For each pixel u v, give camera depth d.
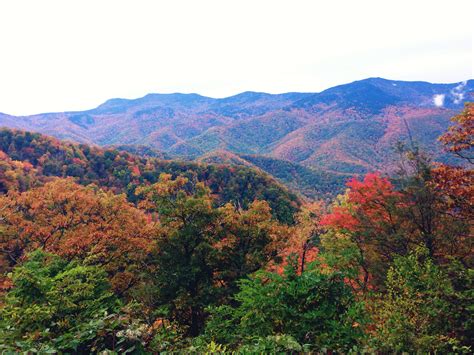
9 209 22.38
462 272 7.16
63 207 23.94
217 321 7.77
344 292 6.54
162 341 5.20
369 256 14.05
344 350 5.42
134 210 26.05
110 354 4.23
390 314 6.32
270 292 6.69
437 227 12.75
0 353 4.02
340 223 16.05
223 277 17.61
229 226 19.02
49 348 4.19
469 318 5.87
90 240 19.78
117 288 20.42
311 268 7.61
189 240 17.03
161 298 15.16
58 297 6.86
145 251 21.02
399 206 13.50
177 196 18.12
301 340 5.86
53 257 13.02
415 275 7.13
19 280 6.62
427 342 5.39
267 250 19.34
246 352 4.94
